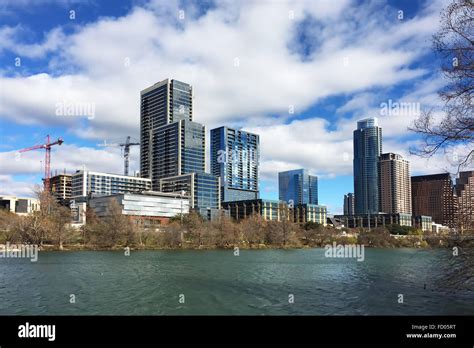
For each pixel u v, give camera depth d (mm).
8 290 59406
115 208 167375
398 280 71000
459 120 29906
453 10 29359
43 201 153750
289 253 155125
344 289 60438
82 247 155875
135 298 53625
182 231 180750
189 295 55875
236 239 190500
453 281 35094
